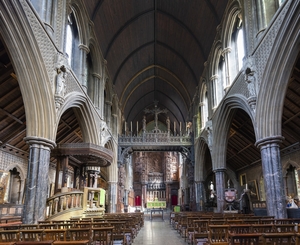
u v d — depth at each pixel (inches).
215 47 753.0
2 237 217.3
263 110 446.3
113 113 1018.1
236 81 574.2
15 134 586.9
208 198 1145.4
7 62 440.1
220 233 252.7
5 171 614.2
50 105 422.0
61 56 462.3
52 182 828.6
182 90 1194.0
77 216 464.1
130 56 992.2
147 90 1343.5
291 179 733.3
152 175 1701.5
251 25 505.4
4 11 332.8
